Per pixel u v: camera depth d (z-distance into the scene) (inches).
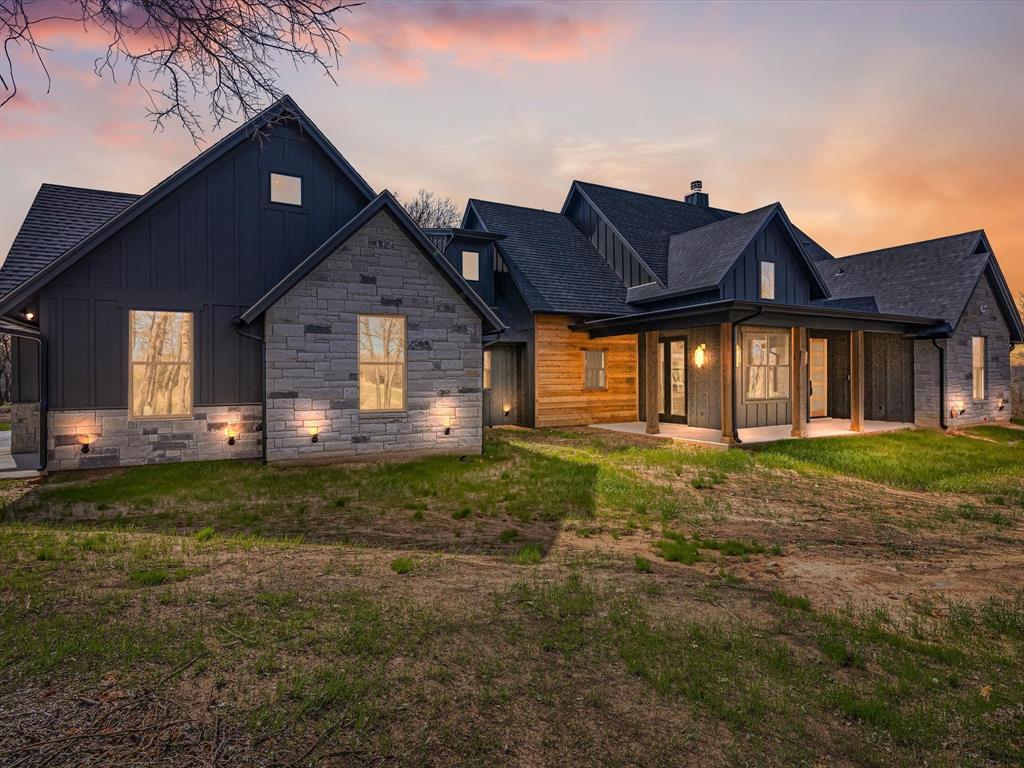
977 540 250.7
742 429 571.8
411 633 134.9
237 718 96.3
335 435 397.4
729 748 97.3
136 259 379.9
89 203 481.1
